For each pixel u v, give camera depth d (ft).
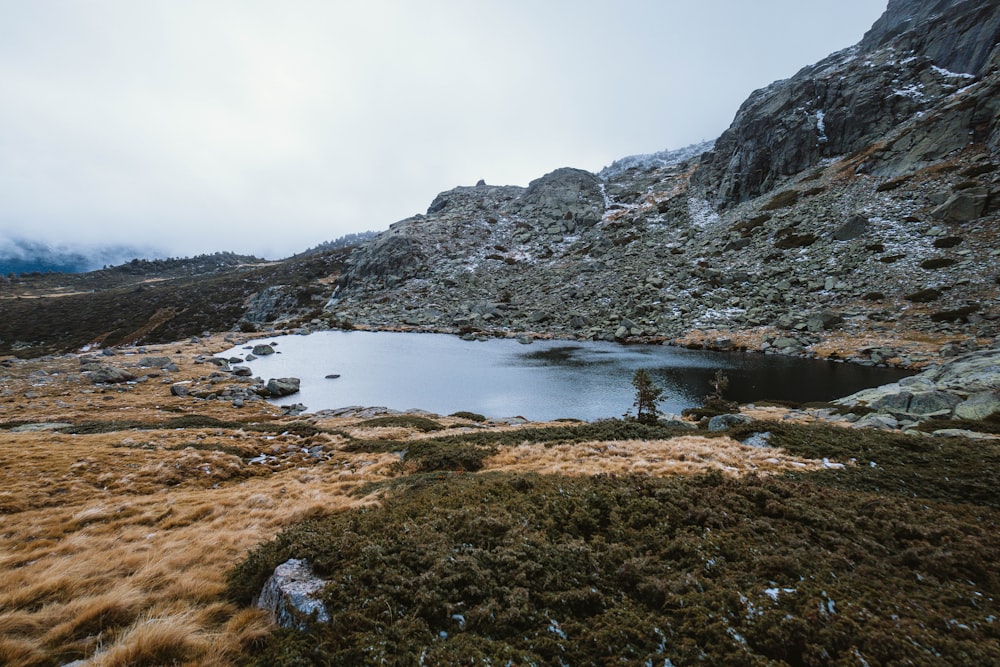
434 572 26.68
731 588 25.89
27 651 21.72
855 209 316.81
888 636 21.67
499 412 165.27
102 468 69.87
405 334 341.62
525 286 418.10
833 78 436.35
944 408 105.91
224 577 31.68
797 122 416.67
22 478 62.75
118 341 412.77
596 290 366.63
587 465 66.28
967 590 27.27
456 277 460.14
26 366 222.28
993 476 51.26
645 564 28.43
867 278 260.01
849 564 29.53
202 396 184.65
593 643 21.89
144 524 48.11
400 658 20.53
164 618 24.48
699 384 185.06
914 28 438.40
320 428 110.52
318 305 476.95
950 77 367.45
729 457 68.95
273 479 72.28
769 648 21.59
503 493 42.24
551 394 182.60
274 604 25.71
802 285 280.51
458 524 34.45
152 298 523.29
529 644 21.71
